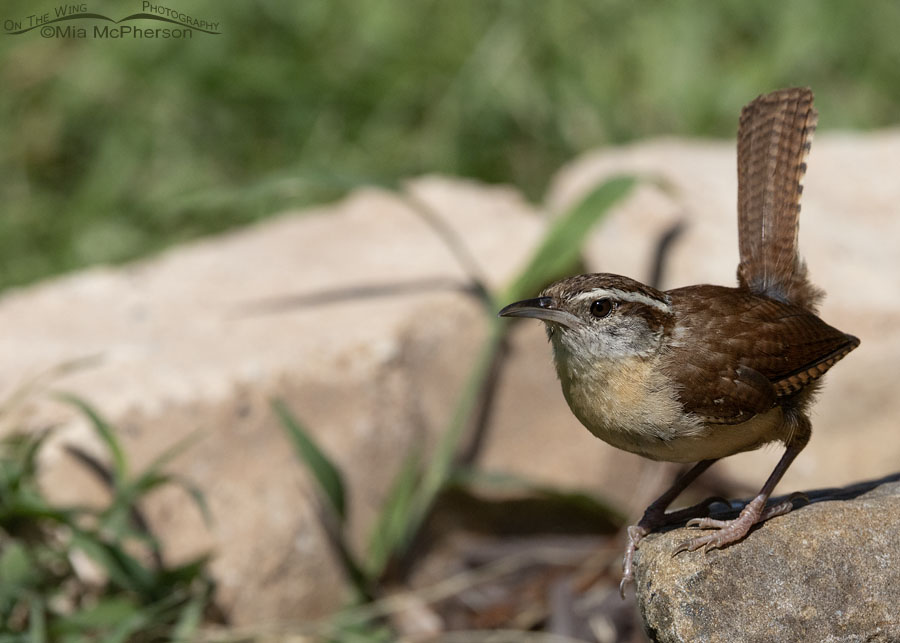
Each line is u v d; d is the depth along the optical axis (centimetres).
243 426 1017
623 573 691
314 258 1296
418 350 1112
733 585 632
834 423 1091
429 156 1578
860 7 1683
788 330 688
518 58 1614
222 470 1005
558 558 1105
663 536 662
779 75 1608
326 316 1142
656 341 668
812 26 1647
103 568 941
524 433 1144
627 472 1159
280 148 1592
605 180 1125
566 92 1600
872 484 730
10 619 910
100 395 998
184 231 1556
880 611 627
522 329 1131
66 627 901
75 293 1263
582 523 1135
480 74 1606
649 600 642
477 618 1055
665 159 1362
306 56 1614
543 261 1079
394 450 1086
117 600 920
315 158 1578
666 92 1606
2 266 1512
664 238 1198
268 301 1198
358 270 1245
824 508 660
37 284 1501
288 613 1019
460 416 1072
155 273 1304
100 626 911
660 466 1146
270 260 1306
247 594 997
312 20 1638
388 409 1084
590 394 682
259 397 1025
